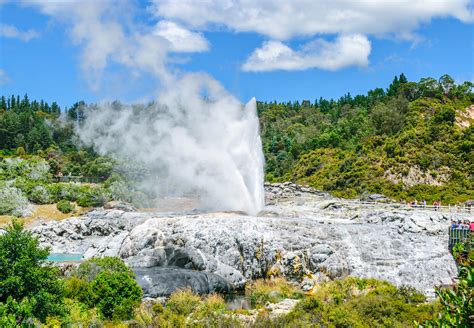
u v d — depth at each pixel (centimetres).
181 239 4153
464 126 11144
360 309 2597
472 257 1140
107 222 5722
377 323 2481
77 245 5466
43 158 11200
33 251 2372
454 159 9262
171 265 3953
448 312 1028
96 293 2672
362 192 8844
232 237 4106
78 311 2466
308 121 17238
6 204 7006
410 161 9306
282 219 4434
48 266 2458
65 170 10675
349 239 4206
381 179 9044
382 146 10275
